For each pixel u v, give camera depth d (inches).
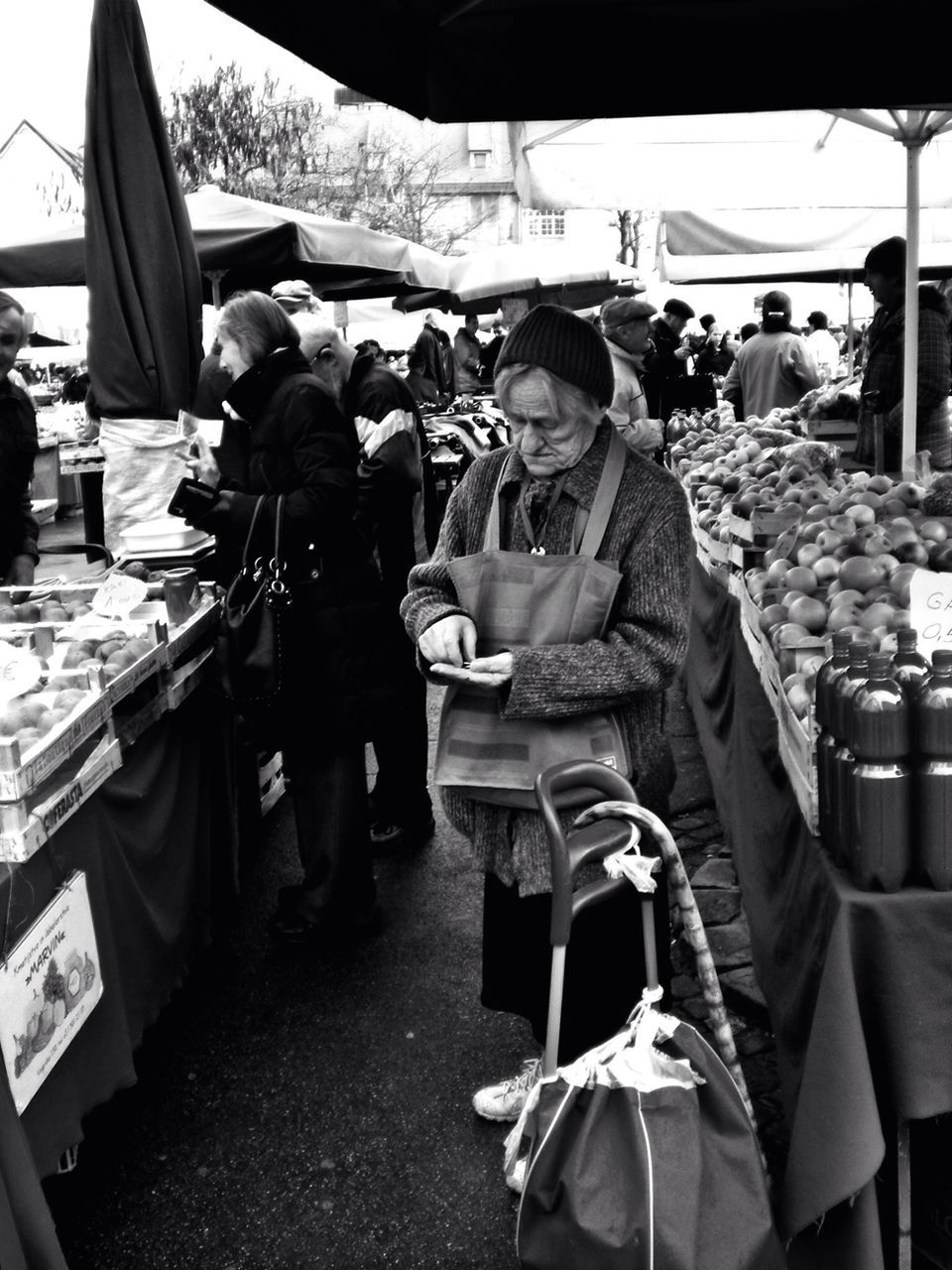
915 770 74.3
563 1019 97.6
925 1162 84.2
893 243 234.1
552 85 121.9
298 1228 101.3
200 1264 97.7
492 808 96.0
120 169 166.7
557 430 90.6
